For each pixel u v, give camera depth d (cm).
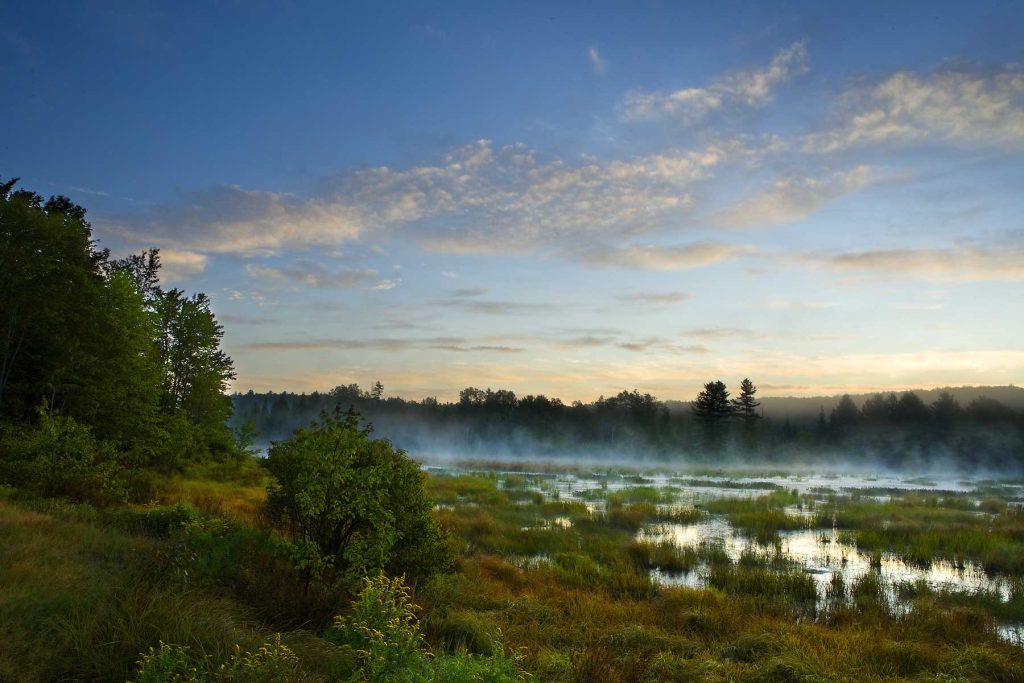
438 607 995
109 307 2711
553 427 14350
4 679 473
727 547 2012
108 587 677
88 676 505
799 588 1407
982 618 1150
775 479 6047
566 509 2800
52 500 1355
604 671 776
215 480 3019
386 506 1009
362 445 1023
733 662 884
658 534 2244
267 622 750
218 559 857
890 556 1883
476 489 3512
